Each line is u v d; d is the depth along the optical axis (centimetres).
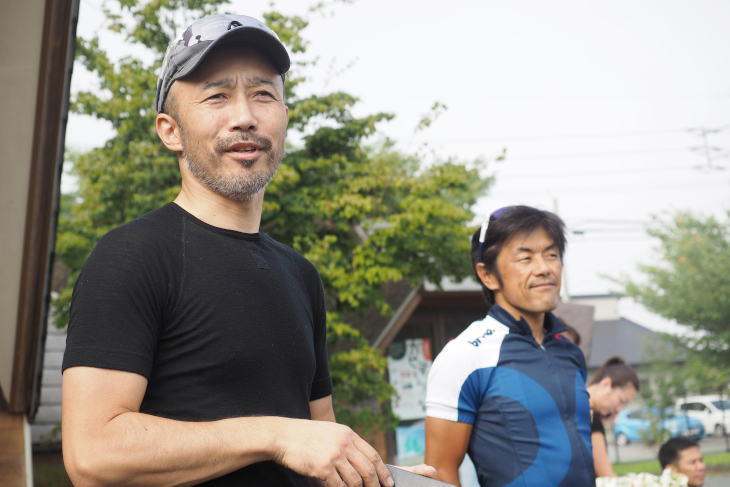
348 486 117
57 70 353
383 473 122
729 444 1991
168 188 674
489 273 246
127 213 677
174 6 672
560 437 215
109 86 680
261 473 127
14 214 387
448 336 1061
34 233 386
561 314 956
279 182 651
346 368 693
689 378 1722
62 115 369
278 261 148
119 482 111
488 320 238
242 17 143
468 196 926
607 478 347
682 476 341
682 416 1709
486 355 226
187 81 140
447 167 720
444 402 224
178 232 135
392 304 955
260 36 141
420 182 709
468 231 714
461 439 223
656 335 1805
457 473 225
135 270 123
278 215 675
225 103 140
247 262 138
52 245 396
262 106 143
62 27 345
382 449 961
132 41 679
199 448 114
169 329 126
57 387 851
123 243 127
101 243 128
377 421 709
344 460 117
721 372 1662
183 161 146
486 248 244
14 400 408
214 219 142
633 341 3192
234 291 132
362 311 738
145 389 121
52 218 388
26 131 367
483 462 221
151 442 112
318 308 161
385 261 688
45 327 405
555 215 242
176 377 125
